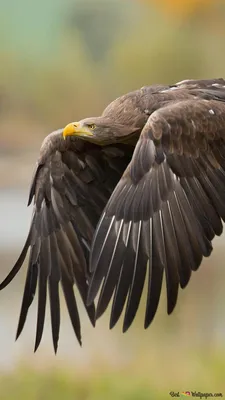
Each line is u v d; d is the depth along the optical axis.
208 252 9.77
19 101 37.44
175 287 9.52
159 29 37.50
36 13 43.97
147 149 10.00
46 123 37.06
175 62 36.22
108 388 14.84
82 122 10.91
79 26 42.06
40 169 11.27
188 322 17.50
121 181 9.96
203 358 15.62
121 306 9.48
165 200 9.88
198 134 10.17
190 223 9.84
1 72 38.19
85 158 11.23
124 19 40.38
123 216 9.81
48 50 40.38
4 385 15.02
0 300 19.06
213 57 35.84
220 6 36.41
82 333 16.67
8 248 22.78
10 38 41.09
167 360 15.79
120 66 37.59
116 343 16.38
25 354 16.08
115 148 11.16
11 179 30.08
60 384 14.91
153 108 10.80
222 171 10.22
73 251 11.15
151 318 9.45
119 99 11.08
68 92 38.09
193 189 10.02
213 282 19.97
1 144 34.09
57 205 11.24
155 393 14.82
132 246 9.68
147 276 9.98
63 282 11.04
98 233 9.77
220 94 10.84
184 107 10.26
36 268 11.08
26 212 25.86
